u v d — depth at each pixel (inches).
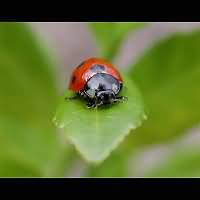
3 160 4.2
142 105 3.5
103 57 4.0
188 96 4.1
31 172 4.2
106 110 3.4
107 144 3.3
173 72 4.1
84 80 3.7
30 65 4.2
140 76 4.1
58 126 3.4
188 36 4.1
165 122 4.1
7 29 4.1
